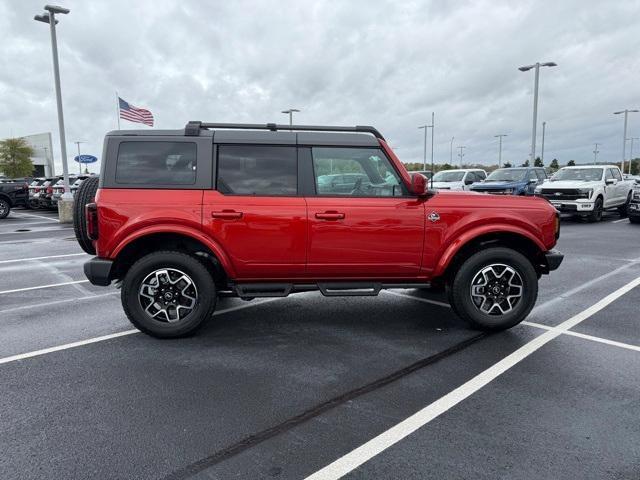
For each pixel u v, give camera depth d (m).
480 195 4.97
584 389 3.56
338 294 4.77
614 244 10.91
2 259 9.73
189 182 4.58
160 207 4.51
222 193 4.59
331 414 3.23
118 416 3.20
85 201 5.01
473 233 4.79
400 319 5.39
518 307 4.86
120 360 4.20
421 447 2.82
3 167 61.94
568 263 8.55
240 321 5.34
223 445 2.86
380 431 3.01
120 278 4.93
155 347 4.52
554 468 2.61
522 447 2.81
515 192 17.72
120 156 4.54
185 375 3.87
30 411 3.27
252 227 4.57
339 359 4.21
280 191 4.66
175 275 4.67
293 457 2.73
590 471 2.58
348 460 2.70
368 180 4.80
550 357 4.19
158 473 2.59
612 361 4.08
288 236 4.61
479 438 2.91
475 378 3.78
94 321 5.36
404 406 3.34
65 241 12.45
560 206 16.03
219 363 4.12
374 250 4.72
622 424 3.06
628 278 7.29
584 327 5.00
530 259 5.18
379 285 4.84
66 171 17.61
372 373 3.91
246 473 2.59
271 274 4.74
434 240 4.78
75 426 3.08
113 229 4.48
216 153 4.61
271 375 3.87
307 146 4.71
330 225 4.63
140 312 4.63
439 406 3.33
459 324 5.20
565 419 3.13
